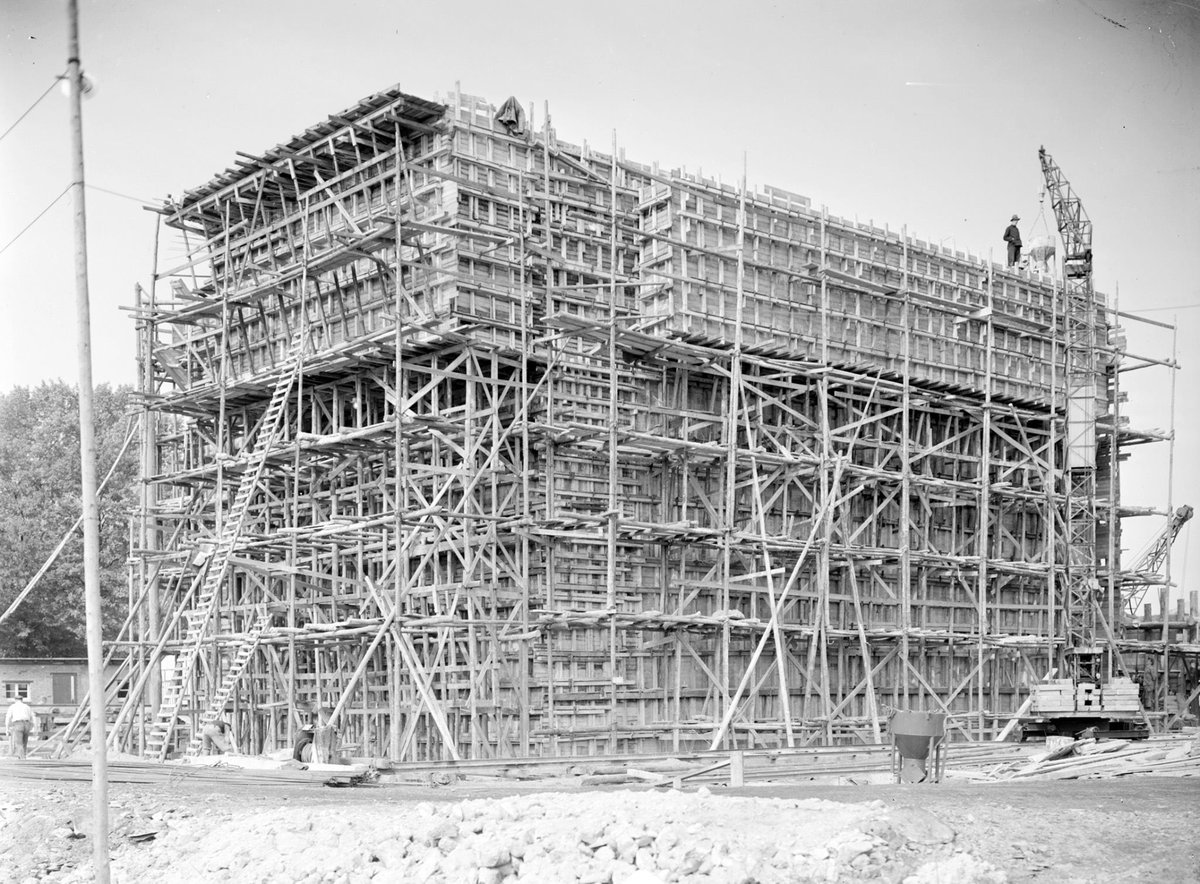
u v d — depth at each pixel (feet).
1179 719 179.22
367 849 64.75
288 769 106.52
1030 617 172.45
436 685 130.31
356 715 136.26
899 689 156.04
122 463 274.16
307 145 138.72
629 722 131.54
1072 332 176.65
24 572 256.11
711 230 139.64
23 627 256.11
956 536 166.09
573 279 137.08
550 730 123.95
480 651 128.26
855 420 154.61
